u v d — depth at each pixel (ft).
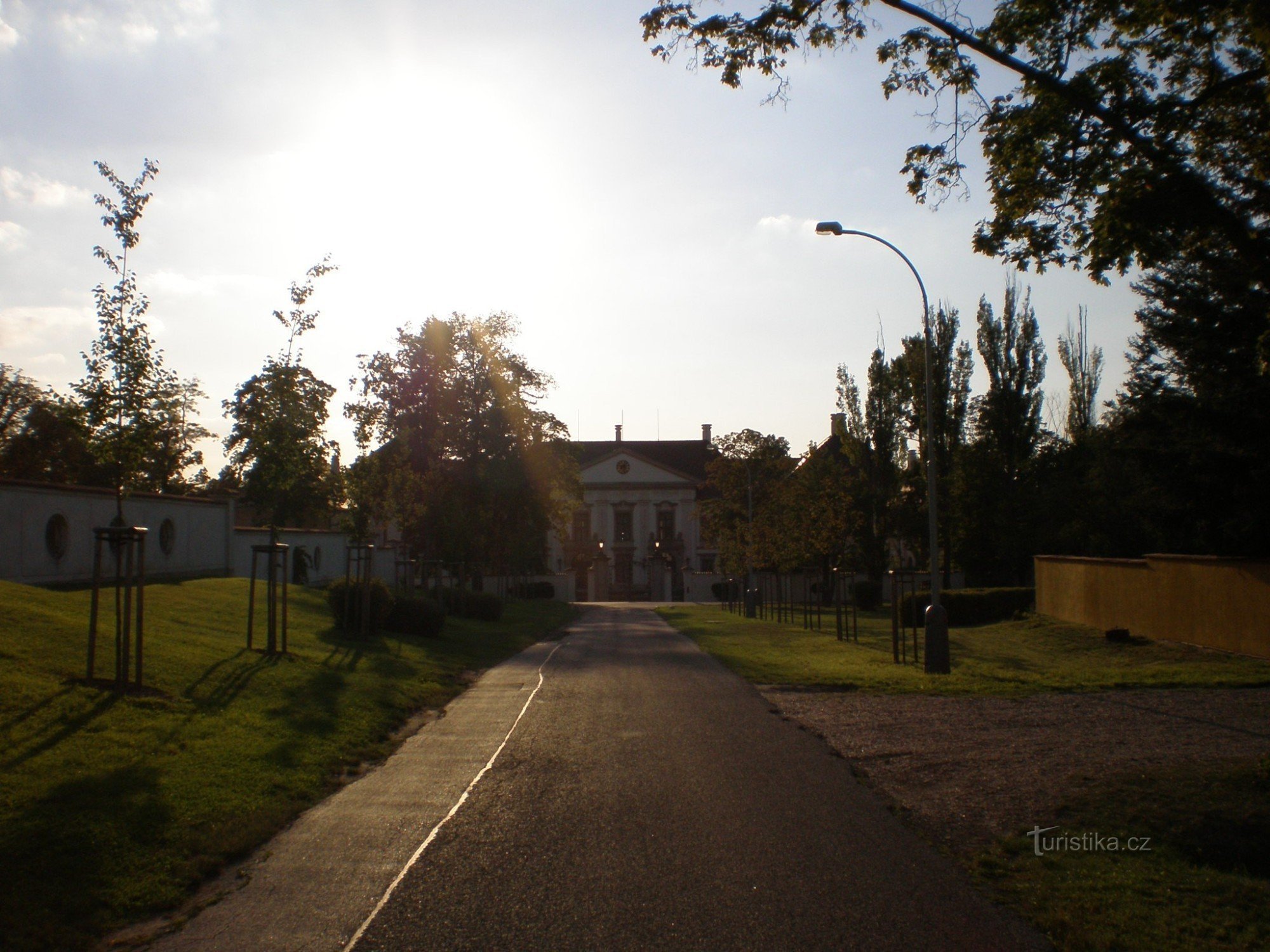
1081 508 132.46
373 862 21.76
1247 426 70.49
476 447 131.54
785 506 124.47
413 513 82.89
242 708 36.37
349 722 37.58
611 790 28.48
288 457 52.06
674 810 26.04
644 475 266.77
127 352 38.99
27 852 20.16
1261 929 17.52
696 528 265.13
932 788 28.37
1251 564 59.67
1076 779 28.17
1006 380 146.30
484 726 39.93
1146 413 77.20
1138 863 21.42
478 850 22.62
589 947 16.89
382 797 27.84
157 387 40.16
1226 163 34.55
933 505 62.13
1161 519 78.02
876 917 18.26
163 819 23.27
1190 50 32.78
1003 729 37.58
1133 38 33.01
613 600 260.83
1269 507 69.56
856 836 23.61
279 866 21.52
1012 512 140.46
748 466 158.51
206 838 22.40
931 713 42.24
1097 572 83.25
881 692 49.34
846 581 178.50
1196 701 43.91
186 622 55.26
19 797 23.16
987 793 27.53
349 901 19.26
